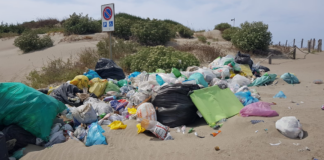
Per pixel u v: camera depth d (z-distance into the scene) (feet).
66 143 11.78
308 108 14.80
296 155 9.67
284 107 15.15
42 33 69.15
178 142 11.78
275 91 21.07
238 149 10.43
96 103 16.89
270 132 11.73
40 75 28.73
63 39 54.39
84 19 59.93
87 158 10.37
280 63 43.62
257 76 28.40
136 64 30.01
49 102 12.82
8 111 11.58
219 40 75.10
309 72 31.04
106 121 14.46
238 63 29.01
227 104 15.64
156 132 12.51
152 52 30.53
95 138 12.04
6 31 78.07
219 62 28.37
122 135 12.65
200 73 21.63
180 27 76.38
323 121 12.56
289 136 11.25
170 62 27.91
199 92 15.16
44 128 12.12
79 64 32.60
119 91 21.35
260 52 51.85
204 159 9.90
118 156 10.50
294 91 20.59
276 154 9.82
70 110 15.92
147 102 15.57
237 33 55.06
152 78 20.12
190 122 14.75
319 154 9.62
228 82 22.34
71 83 19.66
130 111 16.14
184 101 14.53
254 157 9.74
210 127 13.64
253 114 14.06
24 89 12.32
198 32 93.04
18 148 11.44
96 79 20.88
